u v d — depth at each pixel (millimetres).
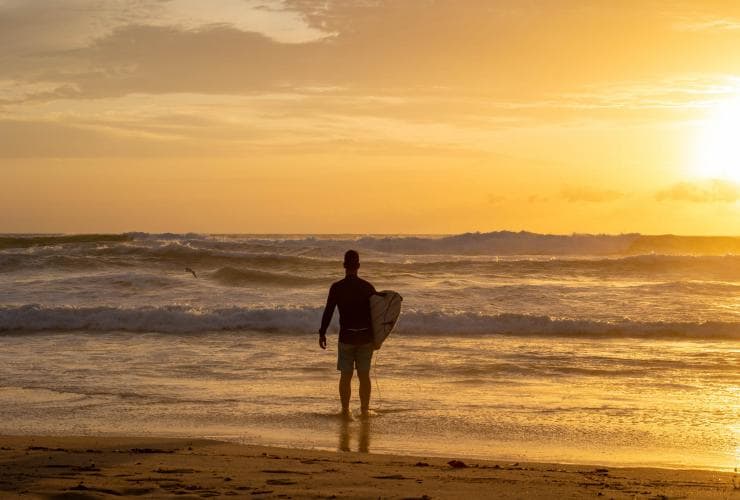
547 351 15547
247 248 39250
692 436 8727
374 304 9930
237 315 19500
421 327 18906
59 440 7848
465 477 6262
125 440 7922
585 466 7043
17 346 16297
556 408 10234
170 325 19328
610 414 9867
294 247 38719
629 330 18734
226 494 5234
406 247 42531
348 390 9883
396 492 5457
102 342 16969
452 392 11359
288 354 15125
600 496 5504
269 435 8680
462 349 15773
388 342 16891
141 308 19969
